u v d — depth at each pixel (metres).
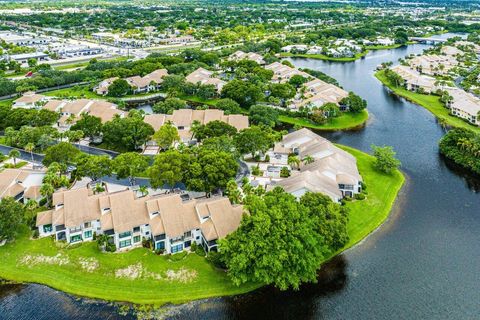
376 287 87.88
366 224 108.75
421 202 121.19
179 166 114.25
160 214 97.00
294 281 81.19
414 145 163.38
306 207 93.12
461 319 79.75
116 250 95.88
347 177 120.31
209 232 93.62
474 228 108.50
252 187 110.81
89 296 85.00
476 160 139.88
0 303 83.56
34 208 108.75
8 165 134.62
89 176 121.50
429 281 89.50
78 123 157.62
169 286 86.75
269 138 147.88
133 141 150.38
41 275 89.94
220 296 85.00
